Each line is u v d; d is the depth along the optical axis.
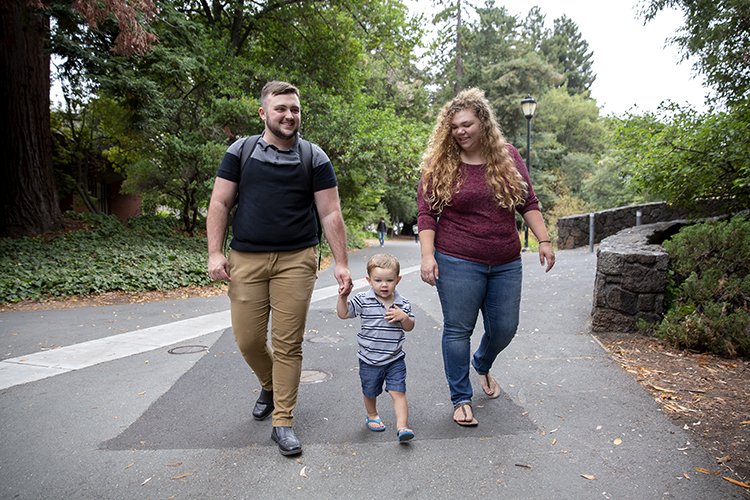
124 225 15.98
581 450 2.61
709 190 6.42
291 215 2.68
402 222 45.19
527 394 3.45
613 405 3.20
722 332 4.19
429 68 38.03
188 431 2.92
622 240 6.14
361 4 17.48
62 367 4.26
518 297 3.10
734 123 5.50
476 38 40.75
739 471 2.37
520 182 2.98
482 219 2.96
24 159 12.38
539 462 2.50
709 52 6.38
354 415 3.15
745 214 6.04
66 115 17.97
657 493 2.20
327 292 8.88
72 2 9.70
